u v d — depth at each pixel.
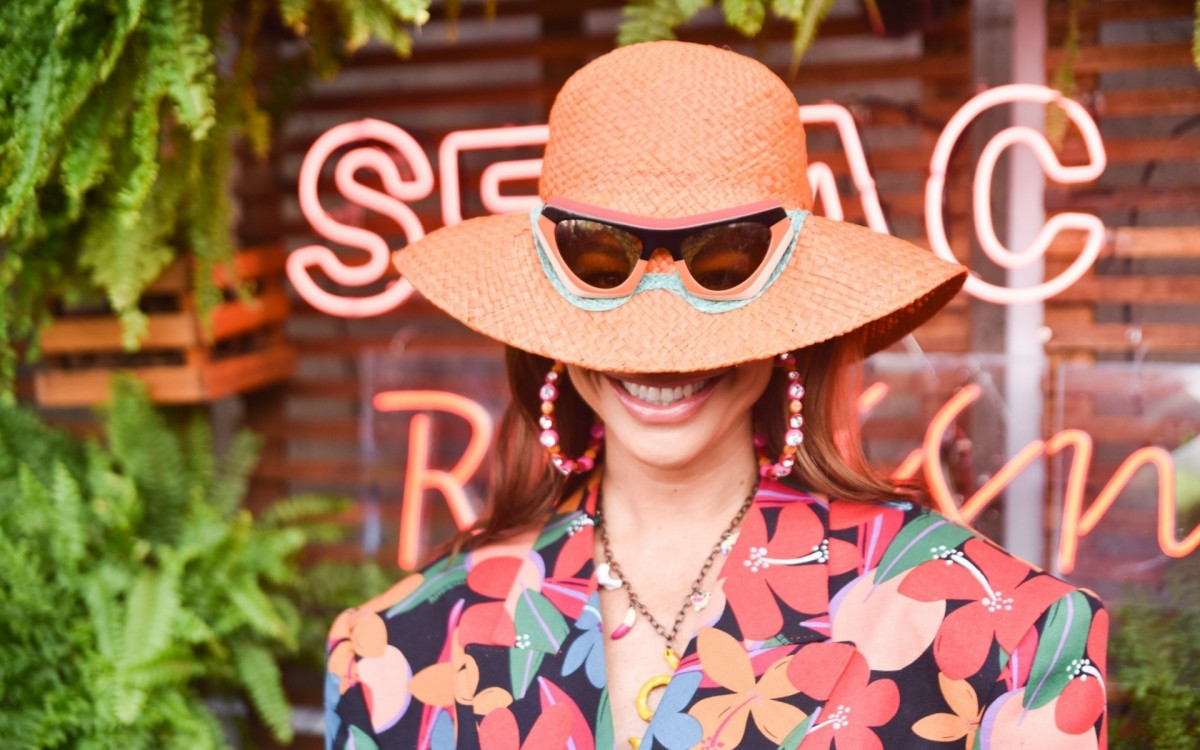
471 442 3.19
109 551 2.95
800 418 1.21
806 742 1.10
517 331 1.14
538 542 1.30
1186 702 2.49
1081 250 2.90
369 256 3.38
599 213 1.09
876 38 3.35
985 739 1.09
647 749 1.11
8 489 2.99
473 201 3.29
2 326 2.54
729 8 1.88
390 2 1.80
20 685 2.62
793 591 1.17
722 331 1.09
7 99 1.85
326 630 3.24
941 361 2.93
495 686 1.21
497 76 4.07
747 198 1.12
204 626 2.83
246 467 3.31
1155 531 2.81
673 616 1.21
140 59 1.87
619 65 1.16
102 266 2.47
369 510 3.33
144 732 2.72
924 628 1.13
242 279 3.03
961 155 2.94
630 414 1.15
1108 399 2.84
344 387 3.46
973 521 2.94
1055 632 1.09
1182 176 3.04
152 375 2.97
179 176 2.28
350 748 1.28
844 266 1.14
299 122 3.80
